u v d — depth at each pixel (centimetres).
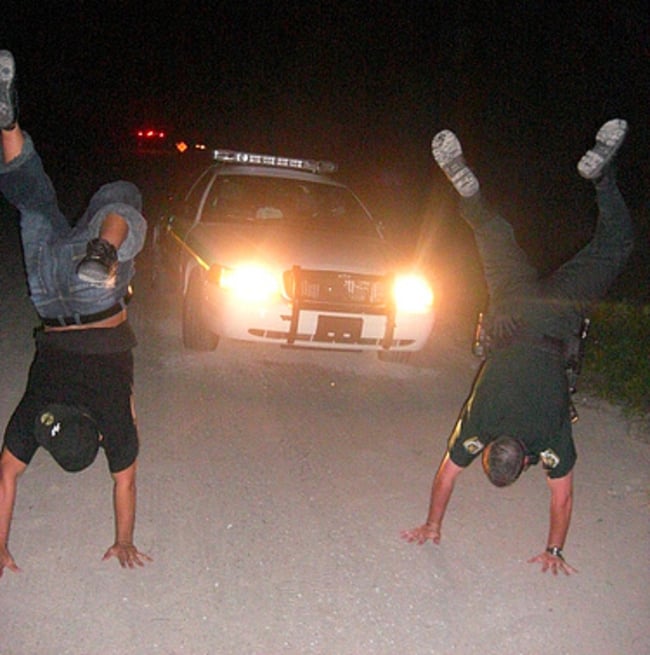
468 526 482
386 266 725
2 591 385
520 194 1627
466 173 388
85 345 366
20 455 374
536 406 396
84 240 353
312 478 527
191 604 387
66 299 360
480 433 415
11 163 346
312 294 697
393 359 790
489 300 416
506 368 401
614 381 766
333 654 362
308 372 741
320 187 869
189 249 784
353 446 586
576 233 1444
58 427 348
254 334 702
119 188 363
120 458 389
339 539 455
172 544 435
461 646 375
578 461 595
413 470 554
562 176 1588
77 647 353
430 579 425
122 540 414
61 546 424
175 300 964
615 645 384
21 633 359
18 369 682
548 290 402
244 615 382
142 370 704
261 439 582
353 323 704
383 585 416
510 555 455
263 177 862
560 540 440
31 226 360
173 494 489
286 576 416
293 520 471
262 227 798
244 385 691
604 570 448
